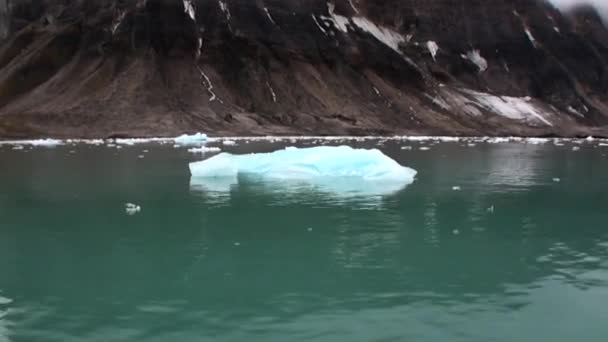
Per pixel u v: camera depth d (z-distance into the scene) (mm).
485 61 157750
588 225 17562
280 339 9078
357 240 15555
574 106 150250
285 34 130125
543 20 172125
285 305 10562
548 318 9875
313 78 121188
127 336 9227
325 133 103750
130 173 32500
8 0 137875
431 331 9359
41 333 9352
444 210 20109
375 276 12281
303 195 23594
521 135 120000
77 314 10156
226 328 9531
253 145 66875
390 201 22172
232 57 117688
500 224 17719
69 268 12922
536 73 156625
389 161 30312
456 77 150875
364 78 127688
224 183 27734
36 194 23922
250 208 20516
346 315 10062
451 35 159875
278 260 13547
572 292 11195
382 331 9367
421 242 15242
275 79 117312
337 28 139750
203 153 51219
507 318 9875
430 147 65500
